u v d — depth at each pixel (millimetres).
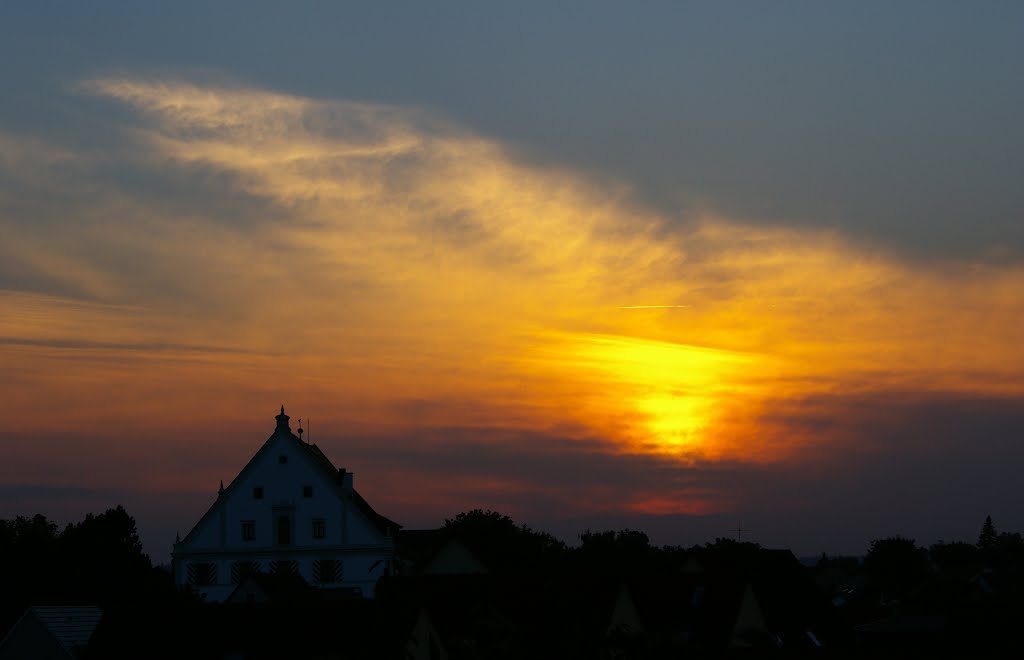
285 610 83000
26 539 157375
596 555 128375
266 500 127562
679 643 62250
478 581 81625
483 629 61094
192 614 83625
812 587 89562
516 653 60250
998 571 107938
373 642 78500
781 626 82375
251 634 81125
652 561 120875
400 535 151875
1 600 142250
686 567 109375
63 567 154125
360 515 127312
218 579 126500
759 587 83750
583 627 61750
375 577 126250
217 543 127125
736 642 79188
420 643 76750
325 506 127500
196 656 80500
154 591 86688
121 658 81875
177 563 127062
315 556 126500
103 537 163250
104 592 145500
